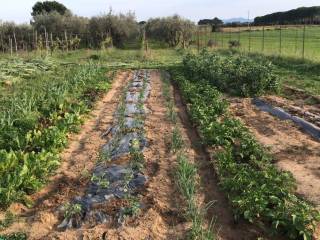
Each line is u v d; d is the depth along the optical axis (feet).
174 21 131.75
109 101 47.26
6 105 40.24
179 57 97.45
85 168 26.48
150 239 18.43
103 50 107.55
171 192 22.80
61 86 46.60
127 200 21.65
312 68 62.44
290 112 39.27
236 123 31.73
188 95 44.80
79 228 19.60
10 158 24.57
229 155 25.53
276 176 22.35
